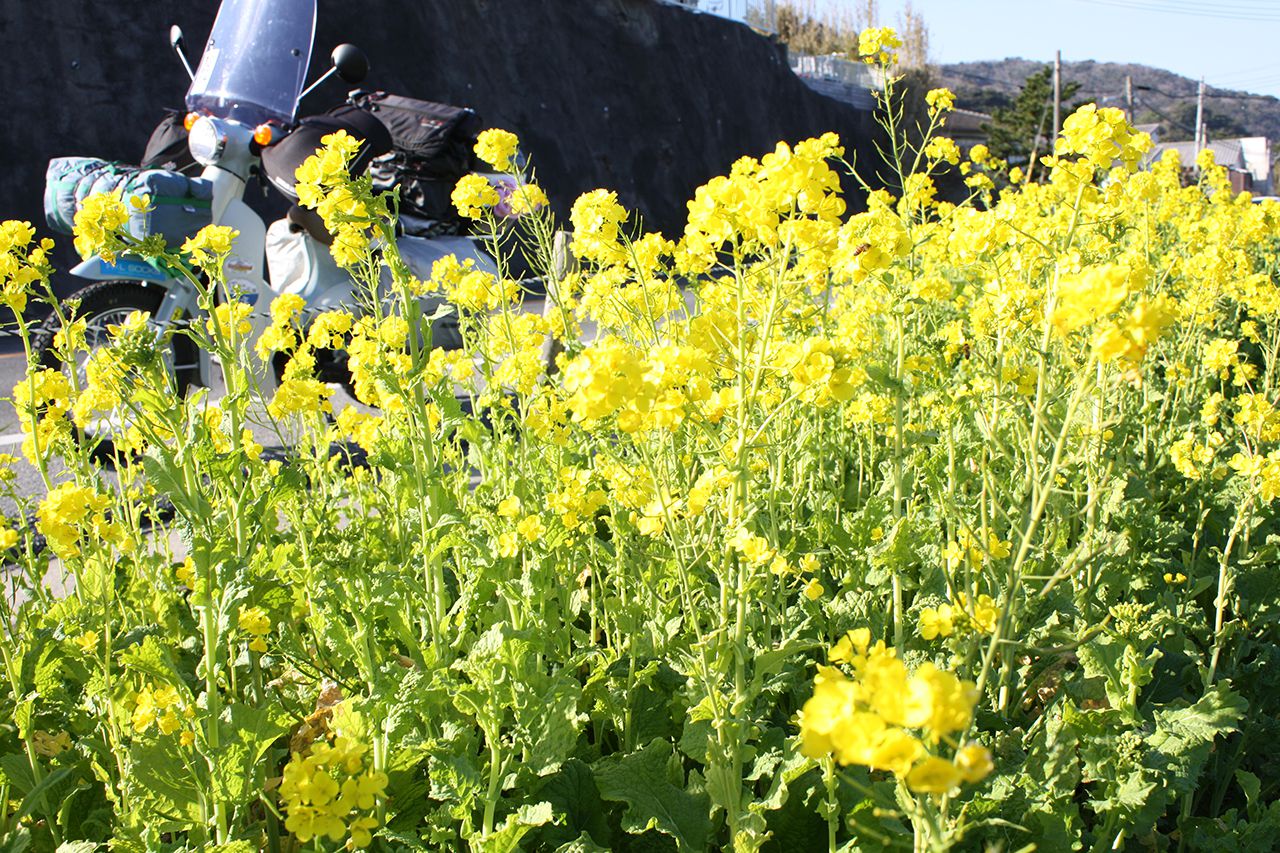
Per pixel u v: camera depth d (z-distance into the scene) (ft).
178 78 60.29
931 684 3.21
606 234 9.03
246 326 8.33
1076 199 8.13
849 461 12.09
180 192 15.79
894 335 10.38
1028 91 131.85
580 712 7.49
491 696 6.11
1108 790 6.40
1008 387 8.54
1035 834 6.25
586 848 6.20
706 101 98.94
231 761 5.93
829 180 6.26
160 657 6.31
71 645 7.09
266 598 7.13
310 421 9.89
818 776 6.62
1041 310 8.41
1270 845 6.82
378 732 6.30
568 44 87.76
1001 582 6.95
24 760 6.85
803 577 9.07
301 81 18.84
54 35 56.24
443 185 21.38
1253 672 8.62
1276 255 23.91
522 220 11.77
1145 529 9.96
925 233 12.34
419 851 5.85
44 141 54.85
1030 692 8.00
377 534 9.23
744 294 6.75
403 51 74.84
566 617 8.19
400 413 9.00
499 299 10.87
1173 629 8.41
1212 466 10.48
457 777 6.12
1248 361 17.69
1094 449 7.54
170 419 6.11
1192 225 17.51
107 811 6.73
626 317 9.41
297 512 8.29
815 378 6.32
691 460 8.22
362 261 9.29
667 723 7.64
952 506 6.82
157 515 8.84
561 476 8.03
